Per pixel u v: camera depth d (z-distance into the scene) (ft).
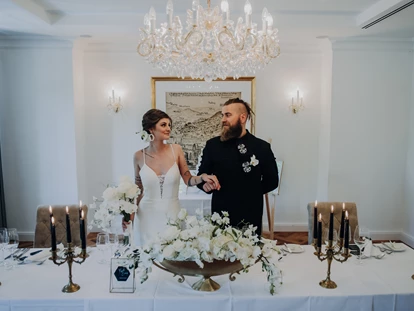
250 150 8.25
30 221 15.16
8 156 14.80
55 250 5.69
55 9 11.68
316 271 6.63
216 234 5.49
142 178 9.07
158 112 8.98
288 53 15.76
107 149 16.06
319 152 16.21
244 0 10.77
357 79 14.66
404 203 15.30
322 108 15.80
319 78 15.88
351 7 11.51
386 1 10.46
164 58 8.48
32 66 14.35
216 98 15.79
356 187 15.20
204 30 7.82
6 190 14.99
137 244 9.07
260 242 5.91
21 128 14.67
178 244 5.25
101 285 5.98
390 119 14.90
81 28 12.59
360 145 14.99
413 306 5.80
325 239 7.64
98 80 15.74
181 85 15.71
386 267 6.87
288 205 16.55
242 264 5.35
